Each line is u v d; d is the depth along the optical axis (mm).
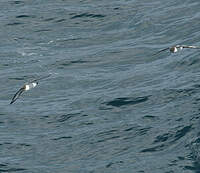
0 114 64688
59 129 60438
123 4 91500
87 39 83062
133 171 51750
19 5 97000
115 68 73062
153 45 77500
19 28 88688
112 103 63594
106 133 58062
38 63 76688
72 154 55750
